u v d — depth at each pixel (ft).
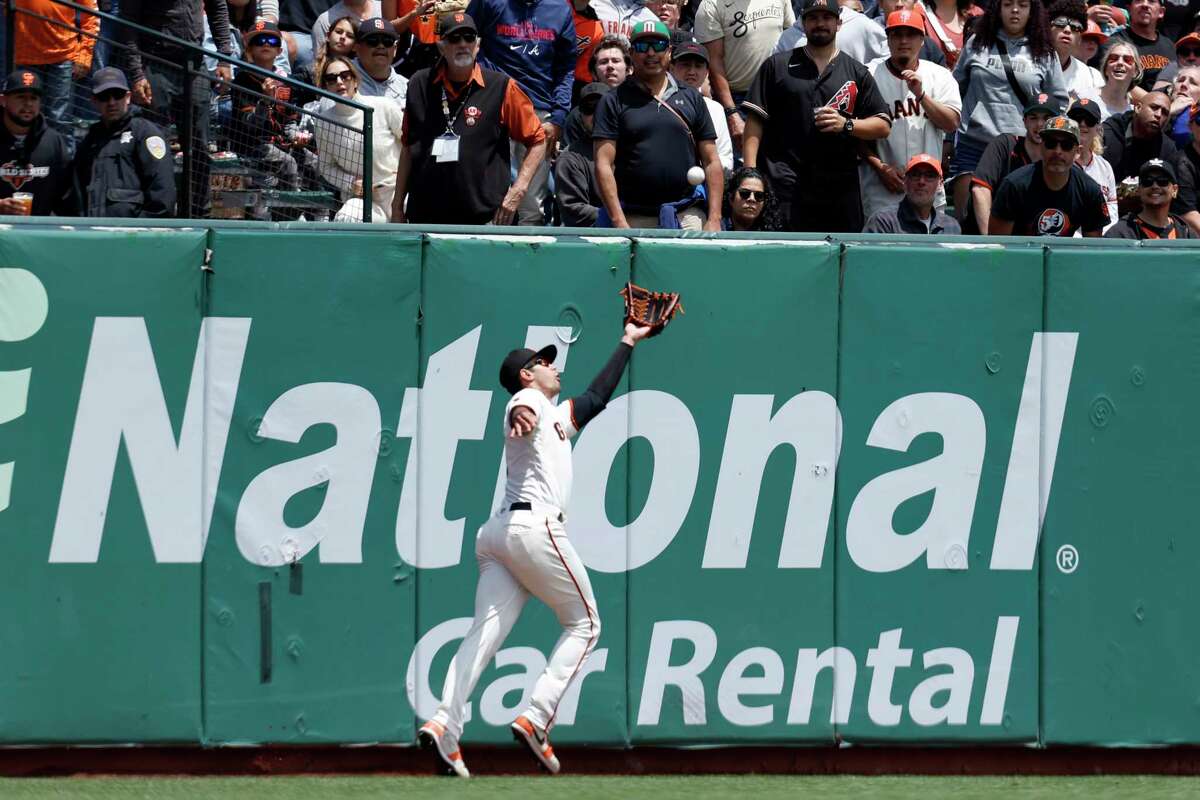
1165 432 98.12
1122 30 165.78
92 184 111.65
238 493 93.66
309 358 94.22
